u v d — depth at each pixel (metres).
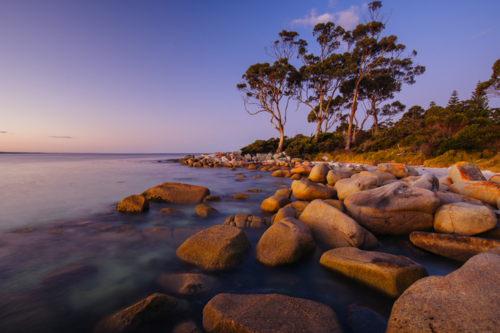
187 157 38.97
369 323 2.51
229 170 24.12
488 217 4.26
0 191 11.44
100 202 9.07
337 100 39.75
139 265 4.05
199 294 3.15
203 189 8.95
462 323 1.82
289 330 2.19
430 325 1.92
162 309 2.69
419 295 2.19
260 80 34.25
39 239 5.22
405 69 35.69
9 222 6.50
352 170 17.00
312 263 3.98
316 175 13.82
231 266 3.82
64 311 2.93
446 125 21.31
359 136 35.06
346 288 3.33
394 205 5.16
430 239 4.25
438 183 7.58
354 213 5.49
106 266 4.02
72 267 3.97
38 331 2.62
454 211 4.61
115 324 2.58
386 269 3.07
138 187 12.88
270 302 2.61
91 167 27.97
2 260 4.24
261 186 13.17
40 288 3.39
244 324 2.27
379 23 29.70
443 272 3.67
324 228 4.86
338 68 31.73
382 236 5.13
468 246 3.86
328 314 2.43
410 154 21.02
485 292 1.96
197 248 4.10
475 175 7.96
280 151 36.03
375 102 37.22
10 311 2.92
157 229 5.66
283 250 3.96
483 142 16.34
